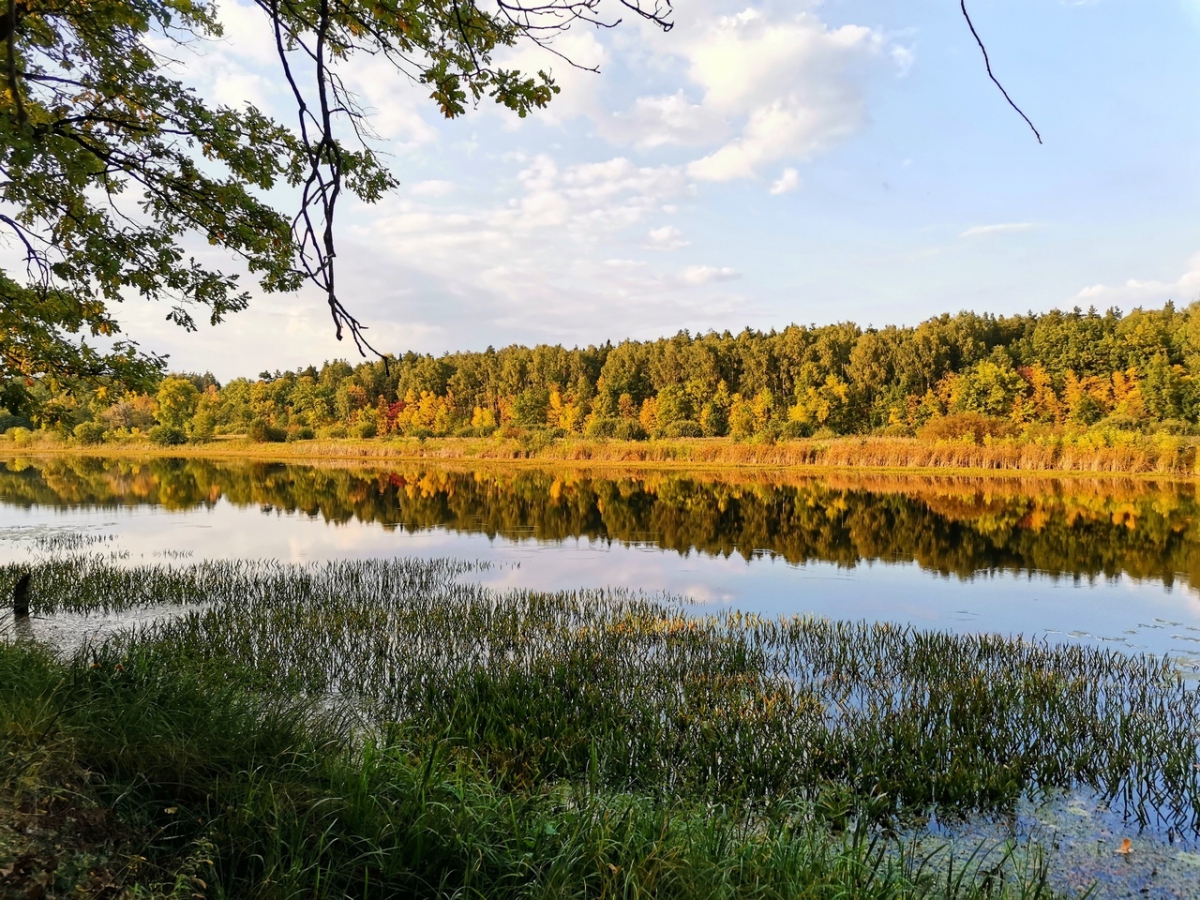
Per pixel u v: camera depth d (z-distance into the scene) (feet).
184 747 14.53
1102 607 38.55
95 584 40.16
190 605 36.88
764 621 34.65
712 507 82.69
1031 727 22.27
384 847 12.79
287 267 23.48
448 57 12.39
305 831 12.60
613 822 14.39
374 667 27.12
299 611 34.94
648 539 61.87
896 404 198.90
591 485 110.83
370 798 13.64
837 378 205.16
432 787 14.66
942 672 27.20
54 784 11.96
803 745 20.33
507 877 12.53
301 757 15.84
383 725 20.95
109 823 11.76
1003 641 31.65
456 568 49.03
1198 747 20.95
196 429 229.86
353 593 39.99
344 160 21.09
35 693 16.22
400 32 12.89
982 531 63.72
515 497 95.40
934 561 51.42
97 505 88.43
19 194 23.25
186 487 111.45
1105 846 16.49
